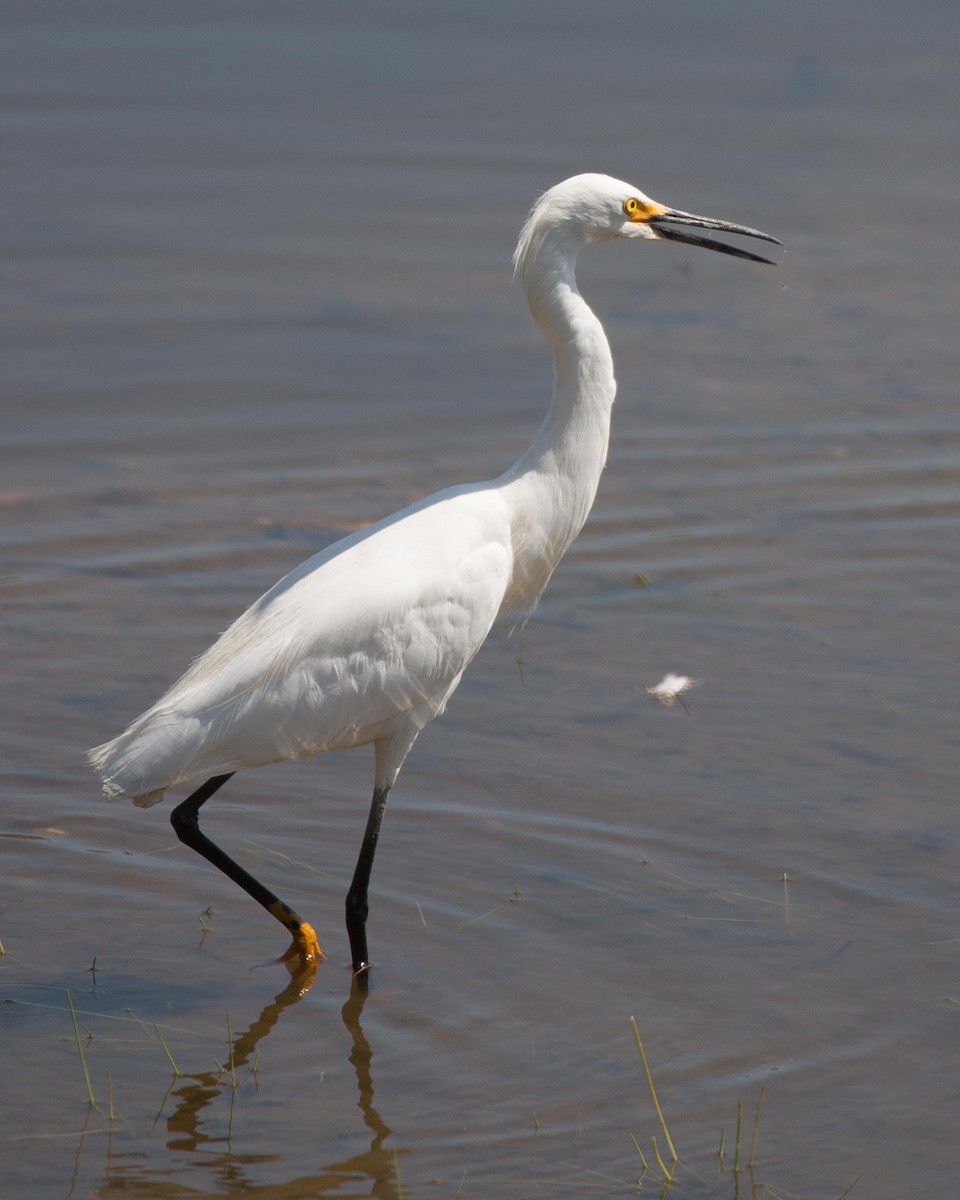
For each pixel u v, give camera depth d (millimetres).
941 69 23688
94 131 21500
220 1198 7406
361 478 15516
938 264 19281
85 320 17828
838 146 21703
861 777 11117
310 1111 8055
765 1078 8180
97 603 13516
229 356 17422
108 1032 8742
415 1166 7605
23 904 9891
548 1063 8375
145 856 10500
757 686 12445
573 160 21031
